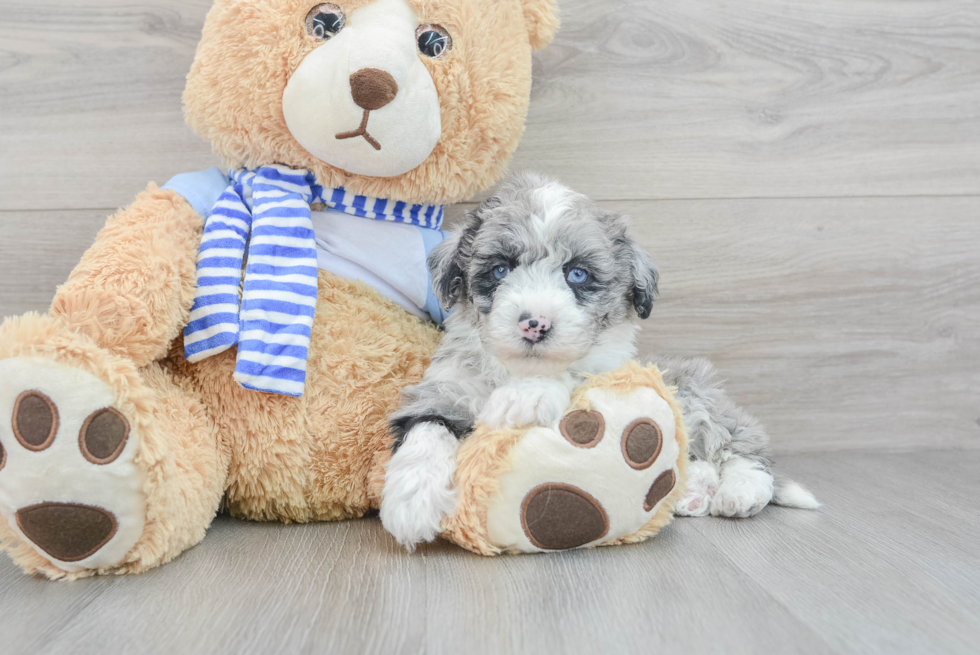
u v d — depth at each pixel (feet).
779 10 8.02
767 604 4.20
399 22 5.73
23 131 7.52
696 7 7.93
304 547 5.28
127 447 4.55
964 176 8.35
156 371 5.52
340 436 5.80
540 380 5.20
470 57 6.06
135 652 3.64
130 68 7.54
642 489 4.98
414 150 5.83
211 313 5.53
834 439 8.46
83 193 7.60
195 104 6.08
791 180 8.18
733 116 8.07
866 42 8.14
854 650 3.66
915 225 8.35
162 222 5.60
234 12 5.82
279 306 5.61
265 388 5.45
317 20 5.75
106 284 5.05
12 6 7.39
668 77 7.97
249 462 5.70
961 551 5.16
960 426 8.50
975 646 3.71
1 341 4.52
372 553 5.14
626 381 5.11
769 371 8.34
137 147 7.61
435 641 3.73
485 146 6.36
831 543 5.33
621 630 3.85
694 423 6.39
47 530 4.47
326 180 6.18
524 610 4.10
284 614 4.06
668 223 8.11
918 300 8.42
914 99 8.23
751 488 6.02
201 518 5.26
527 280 5.25
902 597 4.32
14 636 3.84
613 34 7.88
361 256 6.28
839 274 8.31
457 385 5.54
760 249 8.20
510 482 4.89
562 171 7.98
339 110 5.55
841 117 8.18
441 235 6.70
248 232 6.00
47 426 4.38
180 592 4.41
